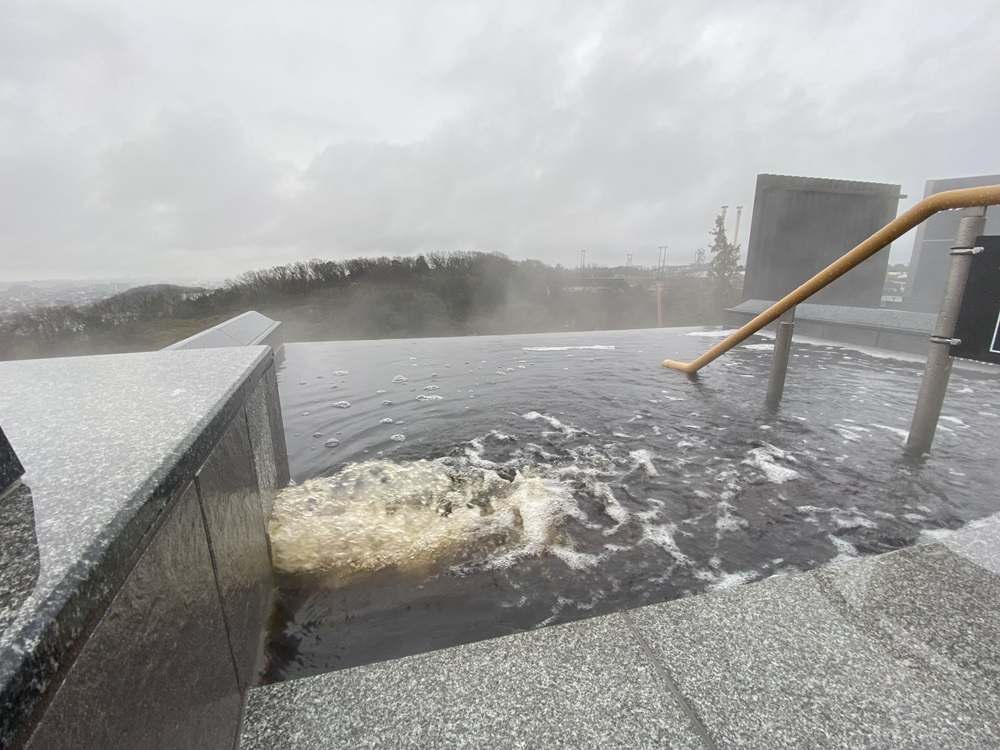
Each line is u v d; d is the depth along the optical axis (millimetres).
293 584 1740
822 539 2031
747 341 7336
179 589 886
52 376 1671
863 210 11180
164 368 1774
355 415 3844
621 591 1703
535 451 3045
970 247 2504
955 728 1034
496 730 1056
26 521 704
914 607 1394
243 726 1090
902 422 3479
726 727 1051
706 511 2275
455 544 1998
